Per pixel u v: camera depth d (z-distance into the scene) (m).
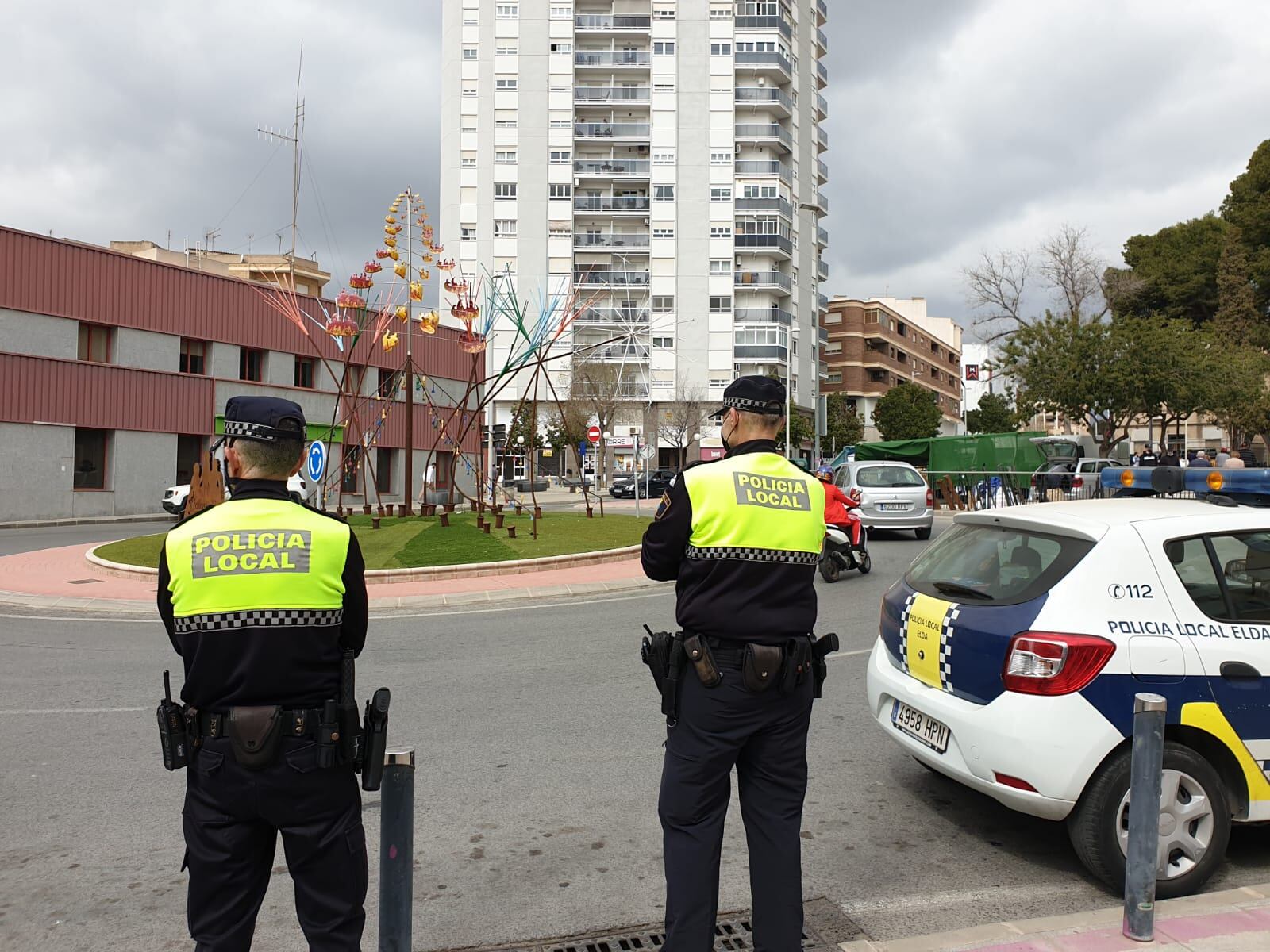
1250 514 4.07
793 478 2.90
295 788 2.26
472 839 4.23
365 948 3.38
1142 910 3.13
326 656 2.36
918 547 17.16
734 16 62.31
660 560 2.82
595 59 61.50
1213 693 3.69
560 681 7.25
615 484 46.50
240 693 2.26
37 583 13.21
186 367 30.50
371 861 4.05
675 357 61.78
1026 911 3.58
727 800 2.78
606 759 5.33
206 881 2.30
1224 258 45.25
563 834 4.29
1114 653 3.62
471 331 19.83
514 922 3.48
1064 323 35.44
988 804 4.71
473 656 8.29
